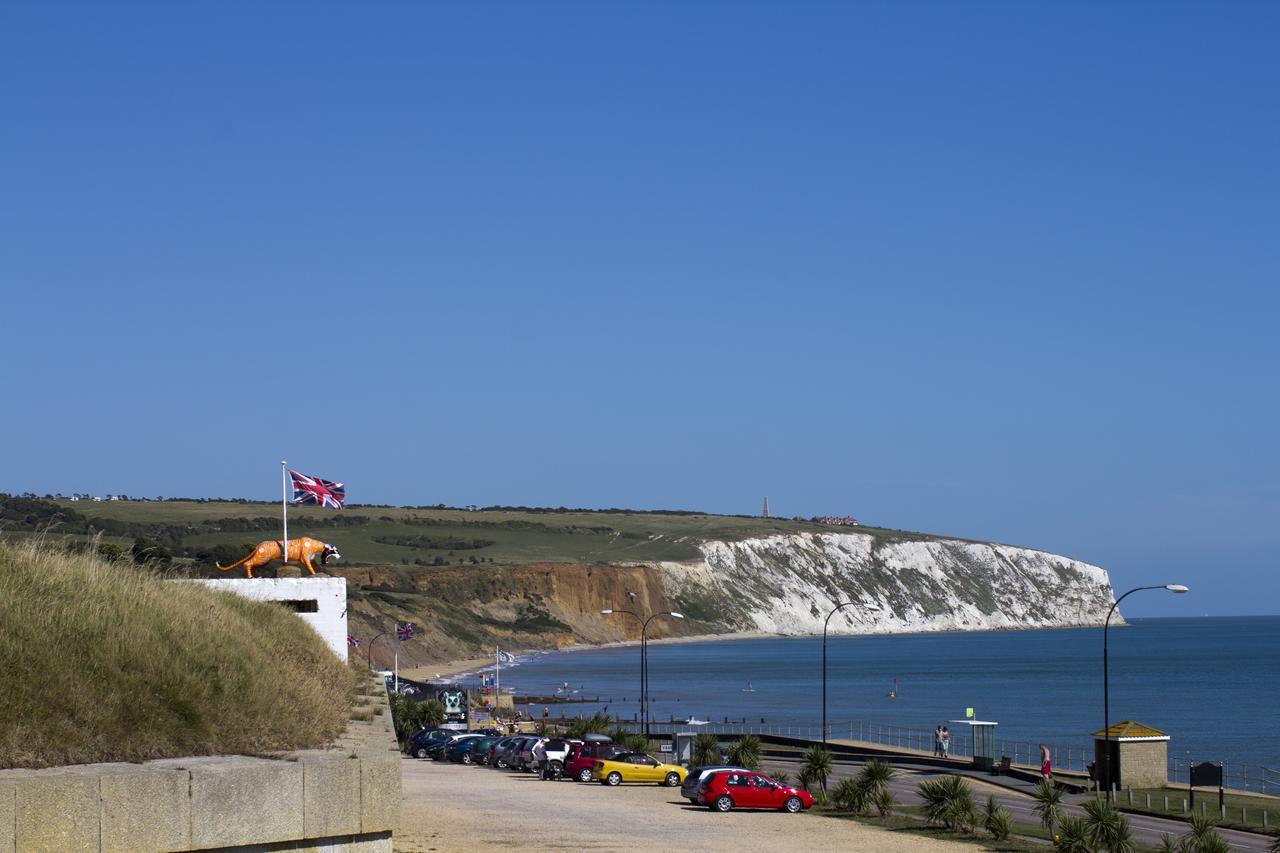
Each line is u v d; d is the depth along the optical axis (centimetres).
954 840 3891
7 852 1170
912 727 11750
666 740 8056
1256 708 14012
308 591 3625
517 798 4509
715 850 3309
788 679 19812
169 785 1270
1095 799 4522
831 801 4803
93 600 1627
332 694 2411
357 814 1409
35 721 1353
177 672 1574
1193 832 4047
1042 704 14812
